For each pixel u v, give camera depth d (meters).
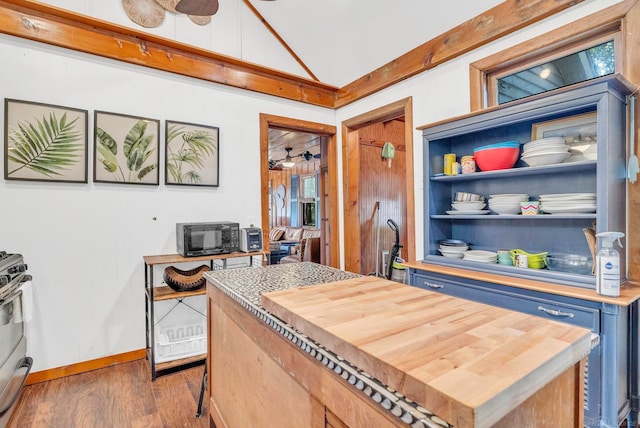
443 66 2.72
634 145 1.75
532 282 1.84
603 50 1.94
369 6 2.87
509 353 0.59
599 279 1.56
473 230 2.51
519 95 2.32
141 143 2.70
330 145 3.95
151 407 2.01
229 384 1.43
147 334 2.64
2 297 1.60
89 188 2.51
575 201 1.79
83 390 2.20
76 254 2.46
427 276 2.36
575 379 0.69
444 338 0.66
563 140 1.88
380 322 0.76
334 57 3.50
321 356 0.72
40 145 2.32
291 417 0.93
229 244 2.79
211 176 3.04
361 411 0.63
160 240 2.80
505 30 2.26
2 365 1.67
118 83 2.63
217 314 1.57
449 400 0.45
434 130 2.41
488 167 2.18
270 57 3.53
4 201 2.22
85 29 2.47
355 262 3.81
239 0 3.33
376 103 3.37
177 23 2.96
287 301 0.95
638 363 1.61
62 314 2.40
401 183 5.02
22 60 2.28
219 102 3.11
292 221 8.23
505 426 0.51
